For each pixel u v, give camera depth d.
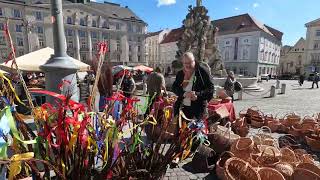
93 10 55.47
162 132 1.94
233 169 2.98
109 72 2.25
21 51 46.62
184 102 3.45
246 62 51.06
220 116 4.85
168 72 22.11
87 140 1.43
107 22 57.88
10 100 1.39
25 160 1.14
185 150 1.93
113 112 1.74
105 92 2.20
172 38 68.12
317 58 53.69
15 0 45.38
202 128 2.14
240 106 10.20
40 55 6.69
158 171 1.78
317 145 4.51
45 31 48.69
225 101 5.75
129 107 1.68
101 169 1.57
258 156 3.35
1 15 44.19
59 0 4.36
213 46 18.89
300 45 62.22
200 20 18.45
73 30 53.66
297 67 62.84
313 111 9.12
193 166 3.39
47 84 4.24
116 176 1.56
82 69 7.17
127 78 6.68
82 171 1.42
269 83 30.95
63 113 1.33
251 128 6.04
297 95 14.98
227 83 9.41
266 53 52.72
